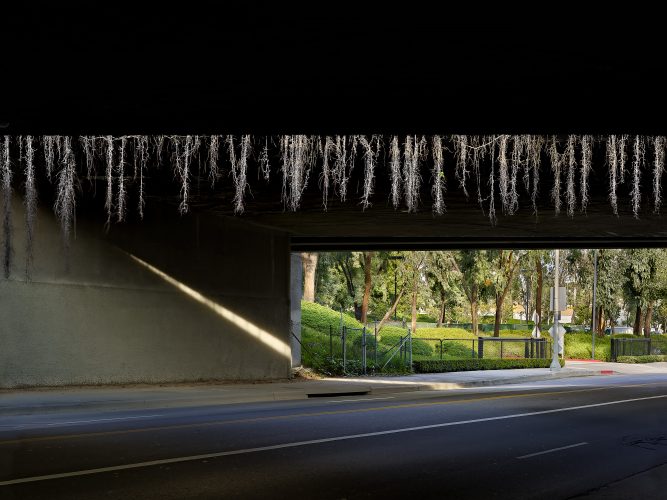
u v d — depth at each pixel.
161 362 22.47
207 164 17.34
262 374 26.59
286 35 8.64
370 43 8.81
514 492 8.88
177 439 12.40
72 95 10.75
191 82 10.18
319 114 11.53
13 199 18.42
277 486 8.89
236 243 25.62
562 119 11.66
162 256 22.56
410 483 9.23
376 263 53.19
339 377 29.77
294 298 31.91
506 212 22.72
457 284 60.59
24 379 18.69
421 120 11.79
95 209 20.42
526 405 19.59
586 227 26.50
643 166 16.61
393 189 16.56
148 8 8.04
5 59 9.46
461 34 8.52
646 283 58.88
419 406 18.94
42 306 19.09
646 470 10.46
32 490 8.42
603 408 19.11
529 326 83.81
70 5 8.00
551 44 8.76
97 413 16.58
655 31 8.35
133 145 16.58
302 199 20.98
